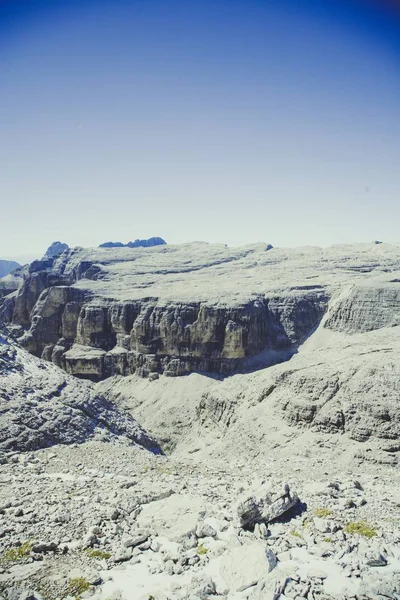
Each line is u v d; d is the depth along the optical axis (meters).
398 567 20.84
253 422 81.81
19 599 18.58
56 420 52.47
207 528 24.36
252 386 96.44
